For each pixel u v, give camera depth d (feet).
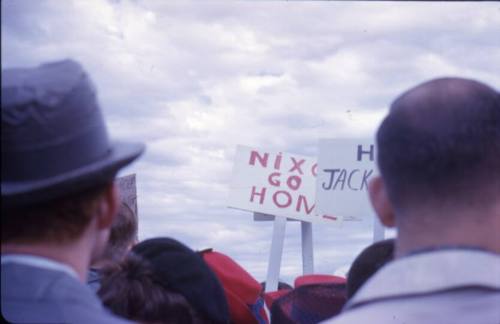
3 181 3.97
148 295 6.37
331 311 8.00
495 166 3.64
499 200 3.63
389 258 6.61
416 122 3.71
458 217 3.60
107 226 4.34
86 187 4.04
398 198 3.76
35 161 3.96
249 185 11.12
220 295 6.84
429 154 3.63
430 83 3.94
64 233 4.02
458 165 3.59
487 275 3.49
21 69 4.23
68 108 4.04
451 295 3.49
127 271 6.57
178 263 6.65
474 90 3.79
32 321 3.84
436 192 3.62
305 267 11.53
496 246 3.60
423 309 3.47
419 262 3.58
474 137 3.61
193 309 6.54
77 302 3.95
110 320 4.03
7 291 3.90
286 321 8.08
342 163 10.09
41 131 3.96
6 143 3.94
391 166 3.77
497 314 3.41
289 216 11.29
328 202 10.18
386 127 3.88
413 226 3.68
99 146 4.20
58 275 3.98
